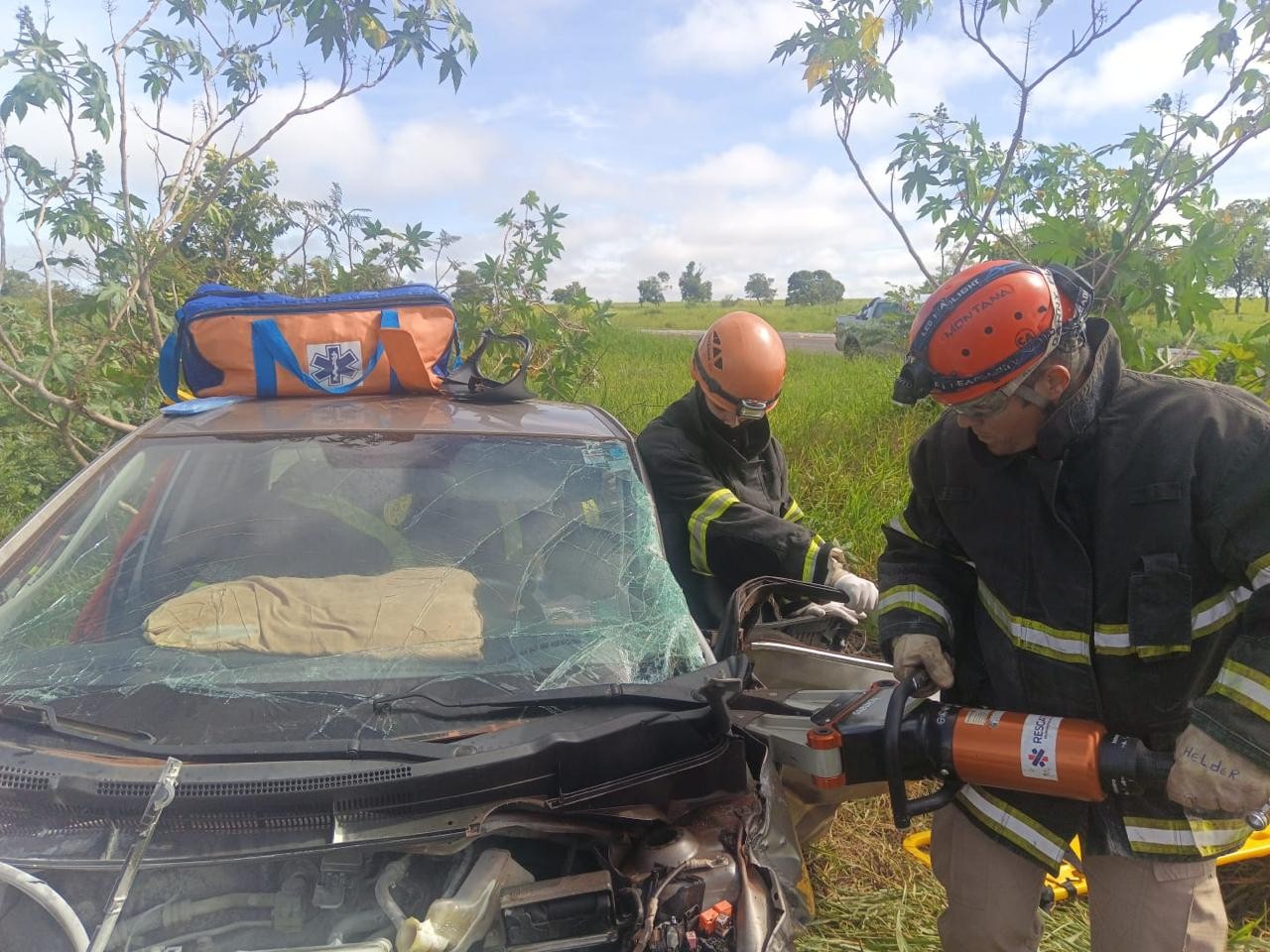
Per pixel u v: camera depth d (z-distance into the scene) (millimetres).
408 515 2361
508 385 2973
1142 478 1735
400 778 1541
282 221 6691
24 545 2150
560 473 2537
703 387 2965
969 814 2078
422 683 1852
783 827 1933
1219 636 1781
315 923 1559
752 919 1561
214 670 1853
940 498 2039
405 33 4809
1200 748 1637
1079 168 5840
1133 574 1753
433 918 1488
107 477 2375
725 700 1728
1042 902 2811
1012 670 1986
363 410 2764
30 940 1512
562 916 1588
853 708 1996
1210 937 1932
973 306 1696
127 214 4918
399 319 2914
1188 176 4965
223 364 2852
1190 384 1794
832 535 5102
